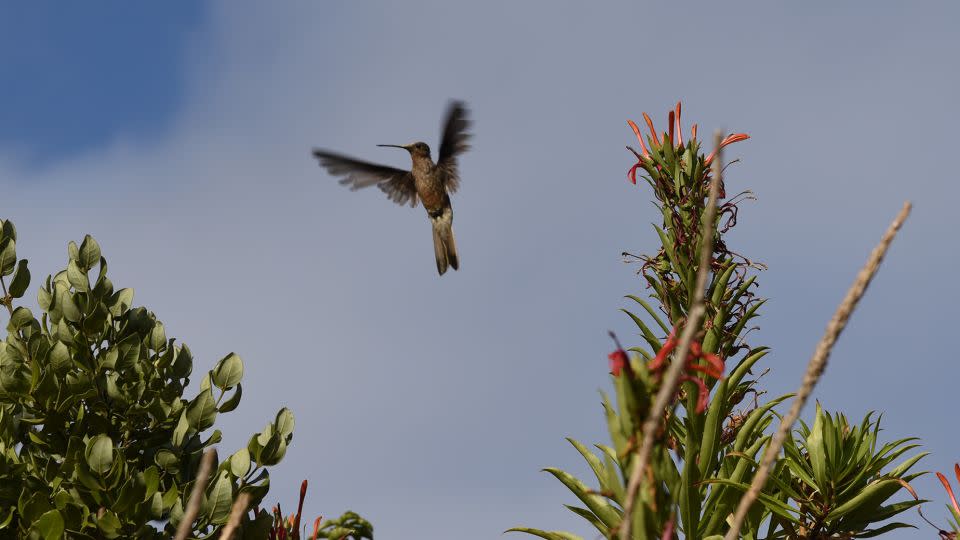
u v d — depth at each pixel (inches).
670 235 311.1
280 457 254.1
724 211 309.9
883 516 278.7
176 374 286.4
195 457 265.9
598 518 259.8
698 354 134.9
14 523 255.3
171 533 248.1
